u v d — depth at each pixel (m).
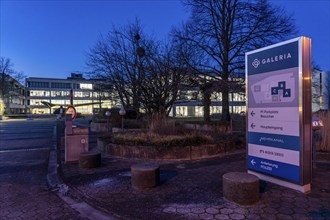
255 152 5.38
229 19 17.94
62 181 5.74
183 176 5.76
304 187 4.47
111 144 8.52
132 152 7.96
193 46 17.14
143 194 4.65
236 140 9.23
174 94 15.46
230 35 17.98
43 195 4.98
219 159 7.62
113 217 3.85
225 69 17.91
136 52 15.67
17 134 18.23
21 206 4.42
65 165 7.22
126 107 18.84
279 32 16.45
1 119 47.84
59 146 11.53
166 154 7.67
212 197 4.39
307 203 4.01
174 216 3.69
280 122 4.82
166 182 5.33
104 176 5.94
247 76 5.54
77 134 7.63
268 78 5.04
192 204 4.11
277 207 3.88
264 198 4.24
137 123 16.89
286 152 4.71
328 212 3.68
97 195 4.70
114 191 4.88
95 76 17.84
